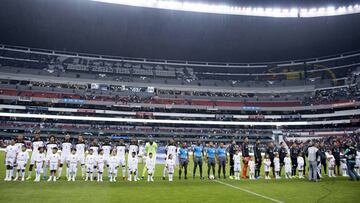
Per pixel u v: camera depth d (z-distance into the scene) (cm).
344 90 5300
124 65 6181
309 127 4925
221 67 6594
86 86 5397
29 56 5669
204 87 5912
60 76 5391
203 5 4256
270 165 1675
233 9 4309
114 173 1434
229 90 5938
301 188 1247
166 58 6425
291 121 5059
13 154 1388
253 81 6256
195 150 1578
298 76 6116
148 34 5466
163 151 3609
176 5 4181
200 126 5047
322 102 5144
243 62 6588
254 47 5872
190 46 5931
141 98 5366
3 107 4522
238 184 1353
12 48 5653
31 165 1441
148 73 6106
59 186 1195
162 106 5262
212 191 1149
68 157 1473
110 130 4619
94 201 922
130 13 4772
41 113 4641
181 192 1116
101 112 4888
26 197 958
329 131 4609
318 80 5841
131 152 1485
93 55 6169
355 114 4662
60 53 5988
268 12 4381
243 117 5272
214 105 5488
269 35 5347
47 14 4753
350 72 5609
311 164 1506
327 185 1342
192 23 5053
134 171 1471
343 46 5594
